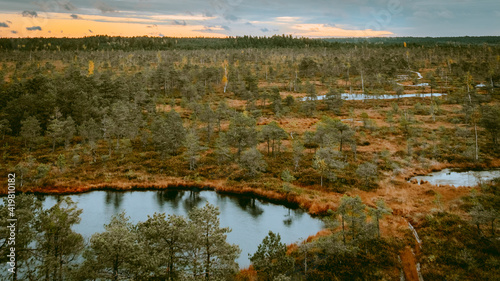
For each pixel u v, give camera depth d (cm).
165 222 2238
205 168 5662
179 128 6669
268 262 2362
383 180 4947
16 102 7212
